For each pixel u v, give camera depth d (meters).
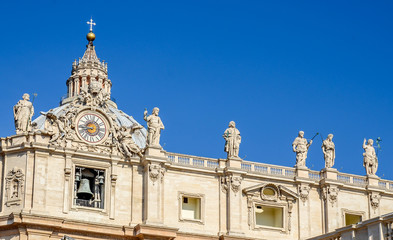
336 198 94.88
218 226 90.38
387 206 97.38
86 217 86.00
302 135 96.31
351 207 95.62
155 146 89.44
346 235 79.94
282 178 93.75
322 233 93.81
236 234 89.88
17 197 84.62
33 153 85.81
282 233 92.44
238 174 91.81
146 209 87.56
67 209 85.38
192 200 91.12
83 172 88.06
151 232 86.38
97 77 130.38
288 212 93.25
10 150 86.06
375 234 76.62
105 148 88.94
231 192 91.31
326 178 94.69
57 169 86.19
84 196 87.38
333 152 96.38
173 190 89.81
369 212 96.19
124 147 89.06
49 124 87.56
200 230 89.62
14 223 82.88
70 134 87.94
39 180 85.12
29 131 86.44
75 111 88.88
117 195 87.81
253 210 92.00
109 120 89.88
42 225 83.38
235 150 92.81
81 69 130.75
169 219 88.81
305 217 93.62
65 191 85.75
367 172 97.75
